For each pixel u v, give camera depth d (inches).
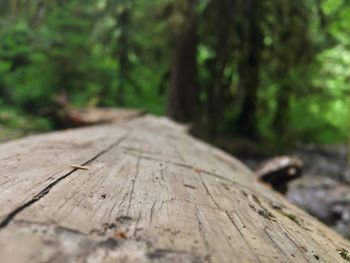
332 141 641.0
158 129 284.0
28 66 478.3
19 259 39.6
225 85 536.1
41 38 475.5
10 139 271.3
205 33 506.0
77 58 543.5
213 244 54.1
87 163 98.3
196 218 66.0
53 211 55.1
